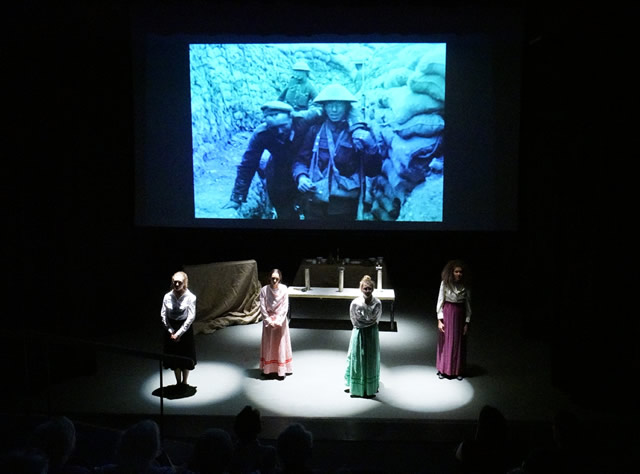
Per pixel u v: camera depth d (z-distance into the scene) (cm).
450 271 720
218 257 1264
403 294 1177
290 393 684
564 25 672
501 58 1014
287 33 979
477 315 1020
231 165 1087
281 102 1068
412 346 854
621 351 613
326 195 1087
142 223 1102
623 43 579
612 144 593
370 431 576
